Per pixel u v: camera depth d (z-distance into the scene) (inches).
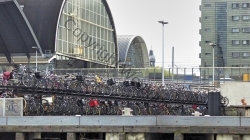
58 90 2701.8
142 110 2731.3
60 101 2534.5
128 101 2881.4
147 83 3260.3
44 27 5004.9
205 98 3085.6
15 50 5118.1
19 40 5078.7
